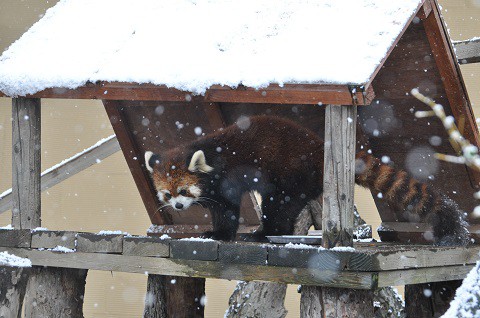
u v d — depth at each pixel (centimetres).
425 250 1036
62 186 2323
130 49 1170
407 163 1357
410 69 1215
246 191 1265
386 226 1405
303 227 1593
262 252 989
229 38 1109
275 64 1009
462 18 2138
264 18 1134
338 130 962
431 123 1270
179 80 1055
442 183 1339
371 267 916
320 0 1131
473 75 2158
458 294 699
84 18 1323
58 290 1241
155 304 1393
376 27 1026
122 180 2303
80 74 1143
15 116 1245
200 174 1234
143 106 1414
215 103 1341
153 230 1507
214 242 1032
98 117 2311
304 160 1196
